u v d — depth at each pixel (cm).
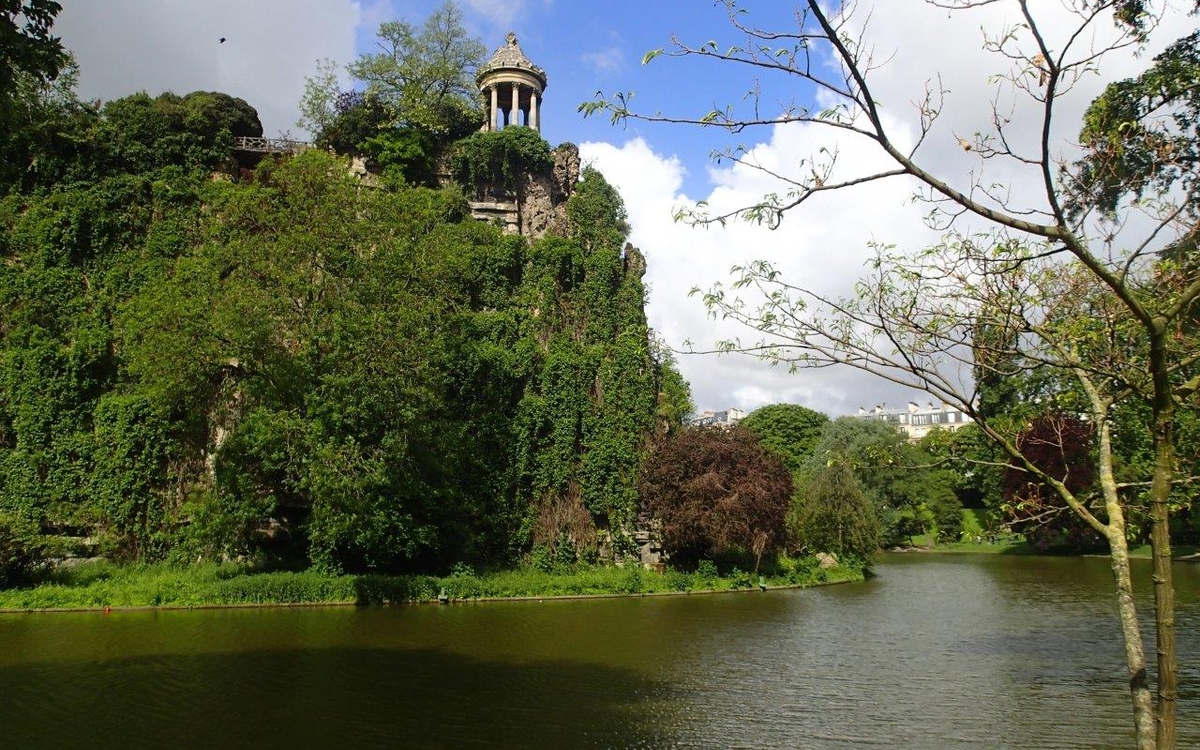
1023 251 882
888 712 1942
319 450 3481
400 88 5981
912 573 6022
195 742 1605
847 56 713
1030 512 1071
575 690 2103
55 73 1299
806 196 782
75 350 4275
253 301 3628
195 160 4928
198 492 3931
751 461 4869
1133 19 734
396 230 4153
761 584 4794
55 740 1606
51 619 3114
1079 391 1057
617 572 4588
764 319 895
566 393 4966
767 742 1702
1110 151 844
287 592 3656
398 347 3891
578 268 5494
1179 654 2620
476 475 4700
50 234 4494
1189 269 876
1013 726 1831
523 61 6450
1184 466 1109
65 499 4128
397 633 2894
